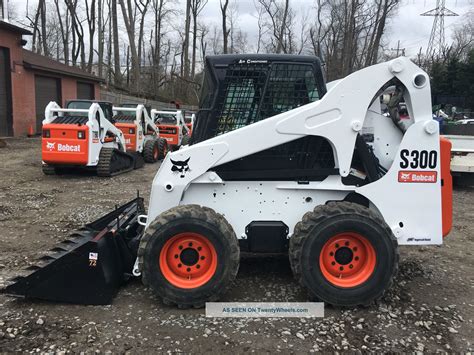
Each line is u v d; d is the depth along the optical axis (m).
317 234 3.88
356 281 3.98
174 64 46.75
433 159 4.10
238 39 45.47
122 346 3.37
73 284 4.01
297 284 4.48
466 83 41.12
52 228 6.62
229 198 4.25
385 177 4.11
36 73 21.80
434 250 5.90
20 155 15.13
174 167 4.09
